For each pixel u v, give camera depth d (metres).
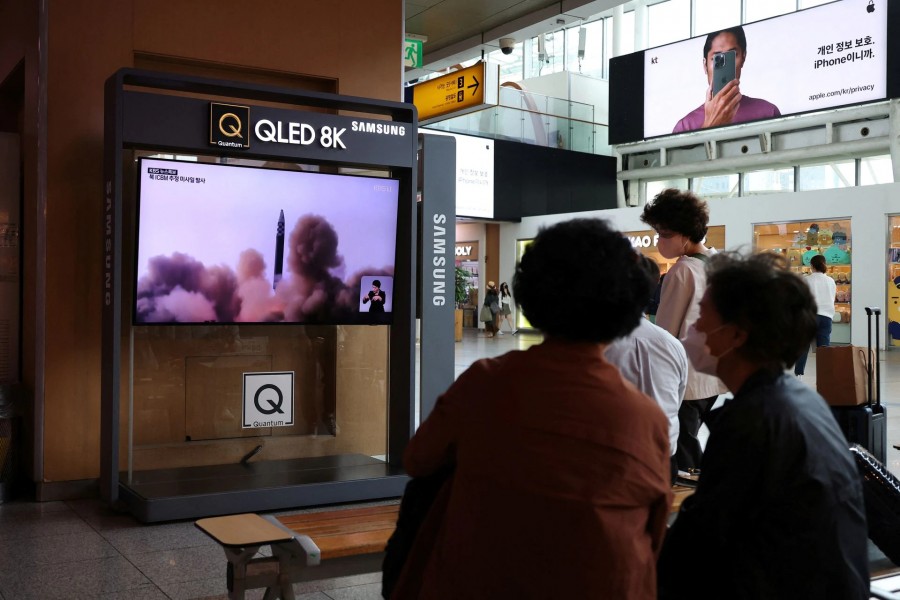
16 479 6.02
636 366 3.25
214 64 6.32
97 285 5.91
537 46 28.42
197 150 5.56
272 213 5.91
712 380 4.16
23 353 6.32
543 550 1.53
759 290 1.75
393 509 3.89
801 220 20.25
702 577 1.69
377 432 6.82
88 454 5.91
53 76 5.76
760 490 1.63
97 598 3.97
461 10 13.39
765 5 24.44
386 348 6.81
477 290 28.50
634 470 1.55
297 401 6.49
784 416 1.64
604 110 28.95
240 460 6.27
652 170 26.14
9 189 6.40
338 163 5.96
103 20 5.91
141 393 5.91
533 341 22.89
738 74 22.72
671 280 4.05
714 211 21.98
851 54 20.50
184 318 5.73
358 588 4.20
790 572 1.61
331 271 6.12
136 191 5.52
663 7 26.72
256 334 6.31
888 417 9.26
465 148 25.31
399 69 6.96
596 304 1.61
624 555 1.53
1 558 4.57
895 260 18.88
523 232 26.64
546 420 1.56
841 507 1.63
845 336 19.69
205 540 4.91
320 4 6.65
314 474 5.96
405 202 6.30
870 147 20.55
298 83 6.72
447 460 1.75
